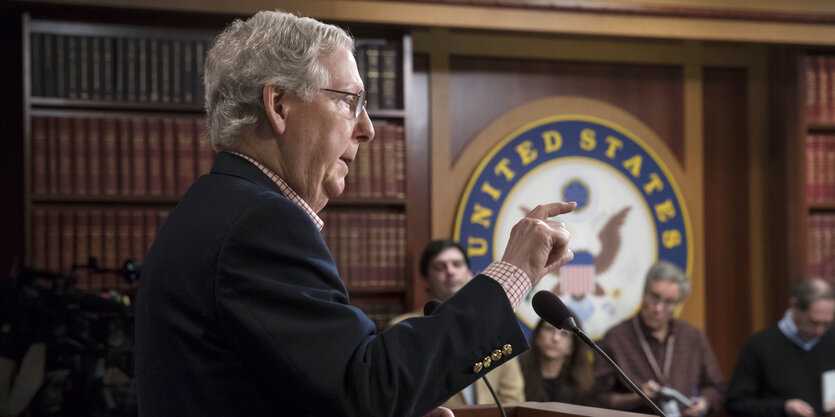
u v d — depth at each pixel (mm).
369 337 1058
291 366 1002
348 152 1268
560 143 4273
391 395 1004
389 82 3854
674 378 3779
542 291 1498
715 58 4473
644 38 4137
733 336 4496
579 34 3912
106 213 3562
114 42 3578
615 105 4375
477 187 4148
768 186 4500
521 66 4273
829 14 4078
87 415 2889
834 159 4301
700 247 4426
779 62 4422
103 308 2906
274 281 1031
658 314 3768
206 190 1158
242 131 1193
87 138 3539
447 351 1059
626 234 4332
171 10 3469
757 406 3732
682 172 4430
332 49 1214
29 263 3426
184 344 1068
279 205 1077
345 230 3832
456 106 4184
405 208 3877
